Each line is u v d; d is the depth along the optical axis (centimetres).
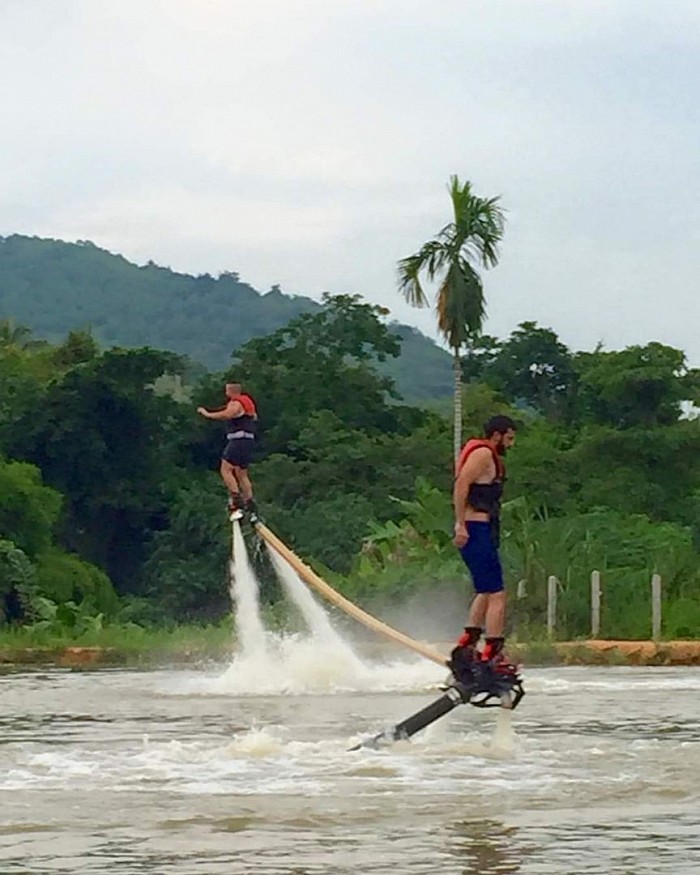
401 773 980
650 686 1961
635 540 3556
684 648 2788
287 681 2064
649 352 6153
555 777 962
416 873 668
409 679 2111
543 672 2398
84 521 6197
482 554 1119
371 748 1109
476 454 1120
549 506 5241
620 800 867
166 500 6206
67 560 5244
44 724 1398
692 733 1264
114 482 6181
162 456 6297
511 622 3334
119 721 1429
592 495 5328
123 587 6203
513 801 864
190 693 1914
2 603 4481
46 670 2764
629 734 1256
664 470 5572
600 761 1047
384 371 15750
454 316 3841
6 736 1266
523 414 6844
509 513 3716
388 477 5619
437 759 1058
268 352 6712
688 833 762
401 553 3753
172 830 774
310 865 687
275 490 5684
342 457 5694
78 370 6219
